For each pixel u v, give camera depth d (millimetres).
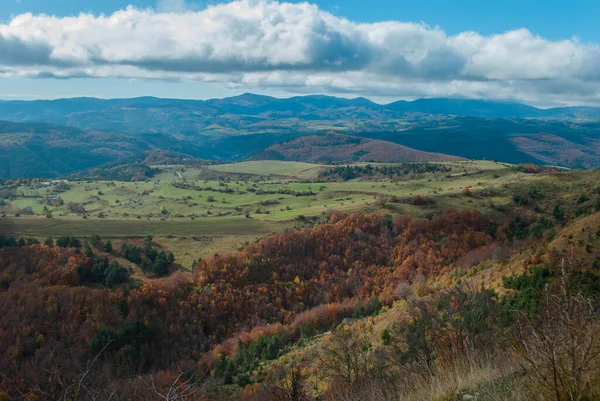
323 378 17641
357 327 38688
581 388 4281
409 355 12227
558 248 27422
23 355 44344
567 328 4477
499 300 18938
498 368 6598
